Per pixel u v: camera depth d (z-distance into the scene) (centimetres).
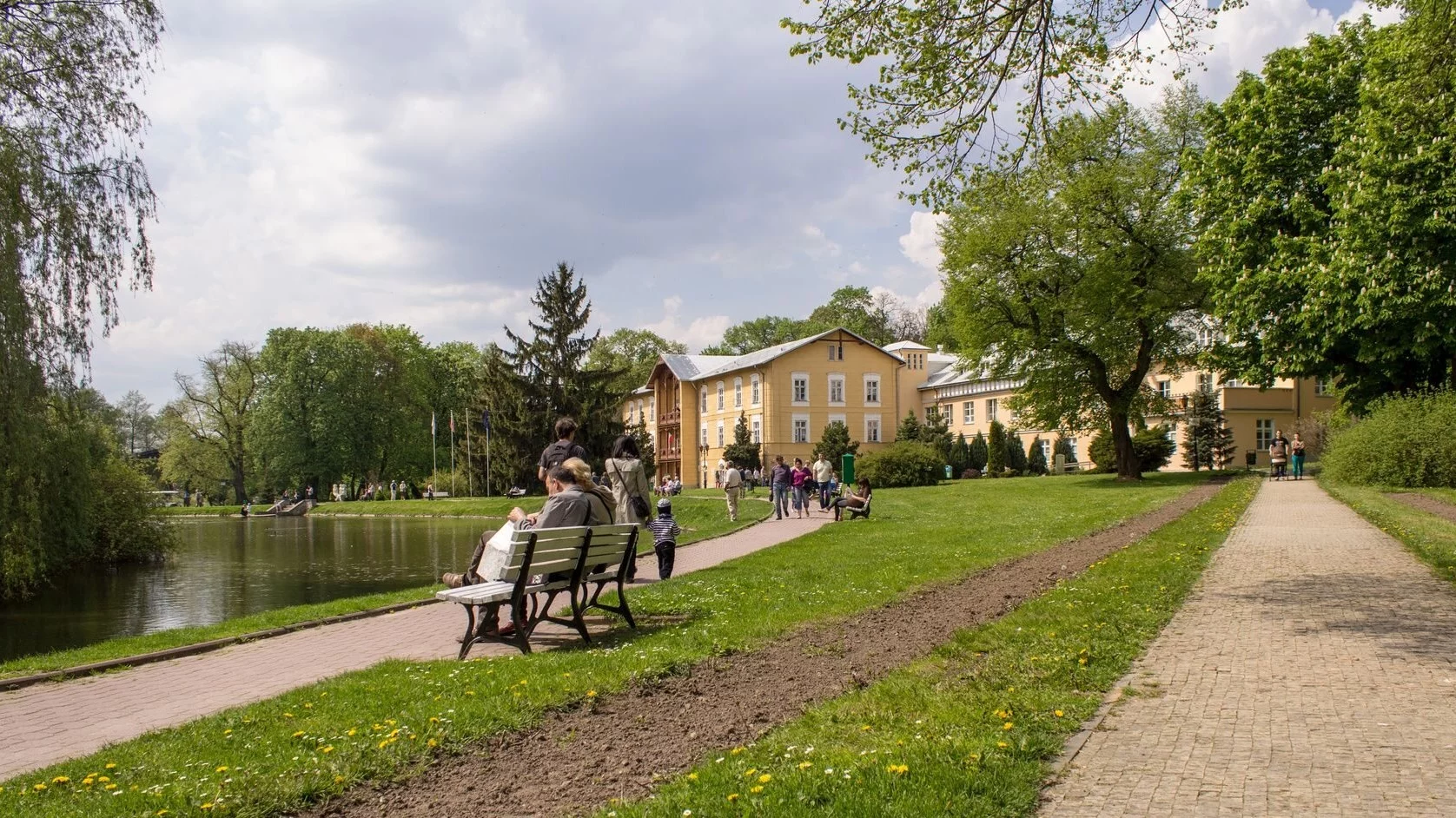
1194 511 2320
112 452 2842
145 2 2084
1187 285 4141
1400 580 1123
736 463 6812
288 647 985
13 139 1920
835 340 7519
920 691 636
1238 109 3434
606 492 1023
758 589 1234
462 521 5312
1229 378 3609
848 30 1152
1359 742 521
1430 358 3125
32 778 539
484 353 9669
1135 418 4709
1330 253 2936
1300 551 1444
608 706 648
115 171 2097
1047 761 501
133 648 998
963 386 7806
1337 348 3297
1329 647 771
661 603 1141
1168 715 585
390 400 8312
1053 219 4225
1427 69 1386
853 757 498
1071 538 1859
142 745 600
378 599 1359
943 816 414
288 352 7762
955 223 4475
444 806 473
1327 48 3303
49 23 1992
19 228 1923
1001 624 877
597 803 469
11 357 1914
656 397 9256
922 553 1658
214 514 6894
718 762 510
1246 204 3350
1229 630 854
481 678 735
